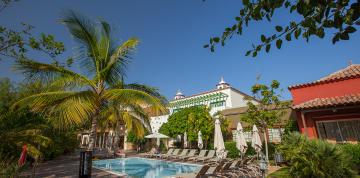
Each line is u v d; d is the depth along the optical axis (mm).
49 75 9391
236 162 11047
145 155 22672
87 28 10391
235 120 21969
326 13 2143
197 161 17047
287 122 16500
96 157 20688
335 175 8156
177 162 17344
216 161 15297
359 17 1934
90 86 10547
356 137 11977
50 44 6980
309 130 13625
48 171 12805
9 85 17156
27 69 8562
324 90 14031
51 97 8758
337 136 12641
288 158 9258
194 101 32688
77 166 15016
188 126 21891
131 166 17562
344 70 16641
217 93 30641
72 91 9617
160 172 14945
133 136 31188
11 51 6574
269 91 15750
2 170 6828
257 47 2889
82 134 38500
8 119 9648
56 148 15203
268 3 2547
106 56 10883
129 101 9539
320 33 2398
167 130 24781
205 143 21344
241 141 15453
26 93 10438
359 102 11078
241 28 2947
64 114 7934
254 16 2764
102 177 10969
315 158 8430
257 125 16000
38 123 11258
